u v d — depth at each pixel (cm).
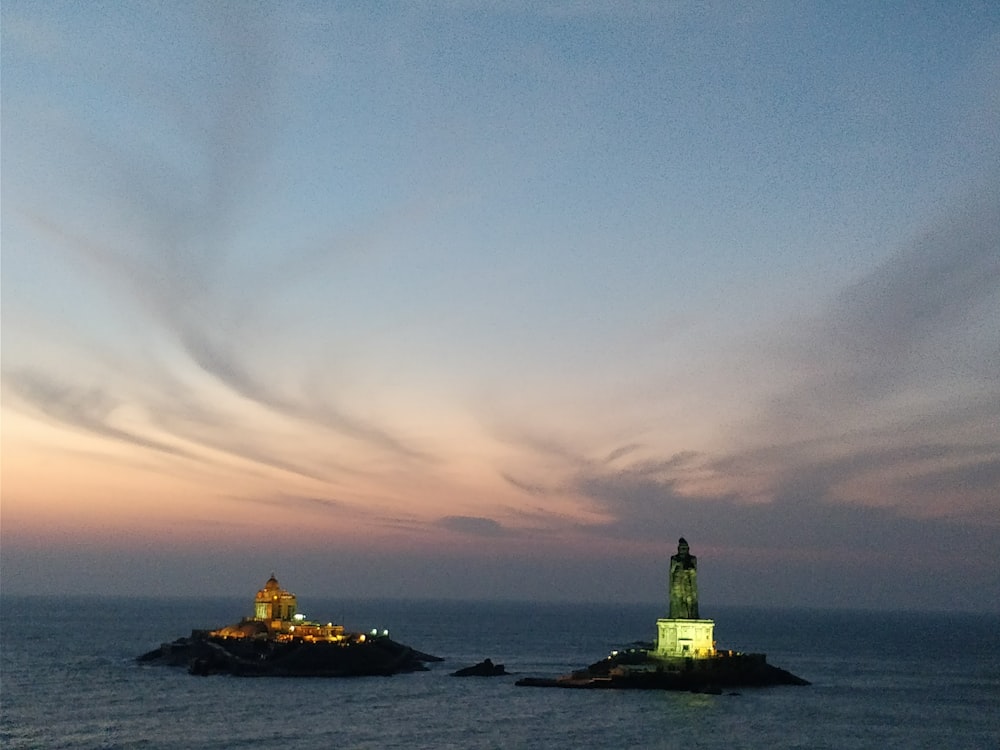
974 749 14938
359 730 16225
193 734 15888
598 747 14612
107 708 18925
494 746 14700
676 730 16100
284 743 15025
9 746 14888
